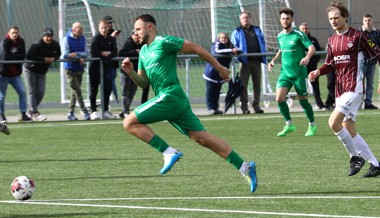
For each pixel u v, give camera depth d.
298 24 62.44
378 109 36.25
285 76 27.66
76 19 49.56
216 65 16.22
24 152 24.69
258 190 17.14
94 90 34.78
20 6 52.75
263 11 44.28
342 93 18.56
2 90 33.66
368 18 35.34
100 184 18.27
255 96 36.09
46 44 33.81
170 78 16.48
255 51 35.62
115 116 35.41
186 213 14.62
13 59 33.47
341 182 17.95
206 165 21.16
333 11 18.48
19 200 16.08
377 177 18.56
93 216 14.45
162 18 53.75
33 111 34.47
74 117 34.75
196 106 41.28
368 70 36.25
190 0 43.84
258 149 24.47
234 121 32.97
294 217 14.07
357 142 18.52
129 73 16.84
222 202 15.73
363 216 14.06
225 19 46.28
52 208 15.28
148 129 16.62
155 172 20.06
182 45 16.34
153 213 14.67
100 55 34.41
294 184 17.81
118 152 24.30
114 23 52.16
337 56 18.56
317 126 30.67
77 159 22.83
